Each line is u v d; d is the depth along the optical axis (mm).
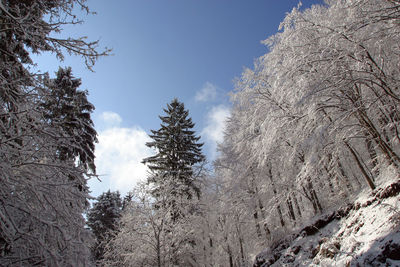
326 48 6418
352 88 7004
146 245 12383
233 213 15039
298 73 7809
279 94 8617
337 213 8633
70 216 4203
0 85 4082
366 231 6387
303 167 8859
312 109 7336
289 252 9352
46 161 4559
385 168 7746
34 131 4121
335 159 9000
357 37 6191
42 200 3916
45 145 4336
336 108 7562
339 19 6945
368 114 7938
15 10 4402
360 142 9273
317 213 10609
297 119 8766
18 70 4559
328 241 7508
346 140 7977
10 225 3361
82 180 4305
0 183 3557
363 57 6230
